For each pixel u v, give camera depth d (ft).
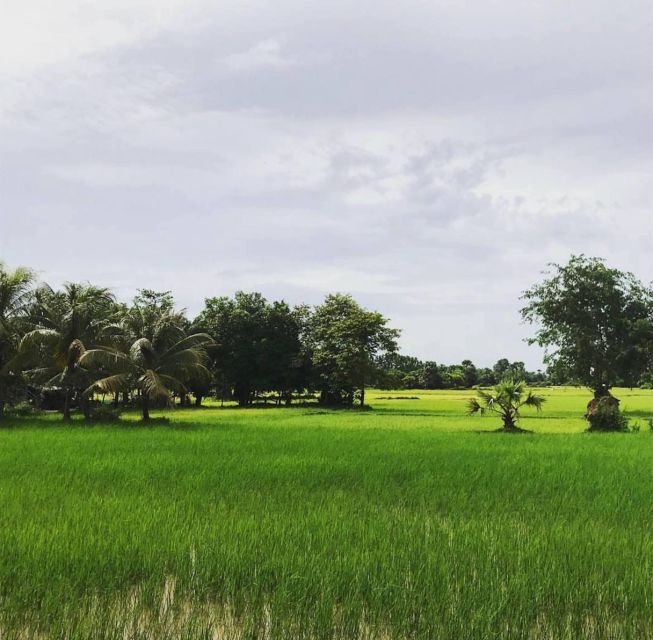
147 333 113.70
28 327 115.03
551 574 21.74
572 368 171.22
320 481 40.81
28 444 63.72
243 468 45.93
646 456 55.01
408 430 86.58
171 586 21.06
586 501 34.78
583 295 171.42
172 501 33.68
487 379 465.47
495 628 18.01
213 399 274.57
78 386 116.98
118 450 58.34
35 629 17.93
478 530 27.71
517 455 55.16
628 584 20.98
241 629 18.26
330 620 18.39
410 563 22.76
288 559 22.76
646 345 164.04
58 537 25.48
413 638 17.72
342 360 188.85
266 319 211.41
